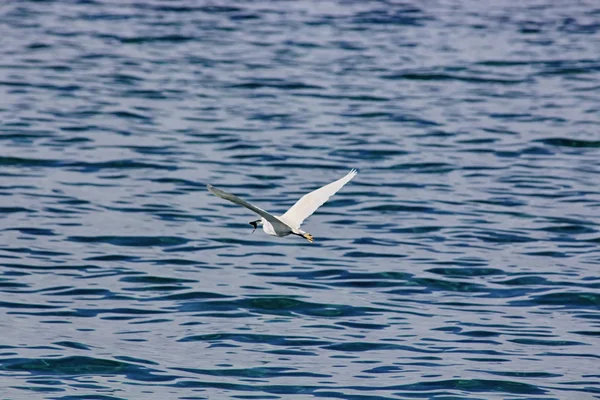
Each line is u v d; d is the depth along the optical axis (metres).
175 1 49.06
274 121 31.59
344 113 32.69
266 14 46.84
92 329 17.62
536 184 26.50
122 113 31.78
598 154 29.20
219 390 15.55
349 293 19.52
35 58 37.81
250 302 18.95
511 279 20.36
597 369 16.58
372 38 42.81
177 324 17.95
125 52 39.38
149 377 15.94
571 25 46.12
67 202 24.20
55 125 30.27
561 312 18.88
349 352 16.98
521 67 38.91
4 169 26.39
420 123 31.81
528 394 15.65
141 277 19.98
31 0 47.75
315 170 27.20
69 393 15.34
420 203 24.92
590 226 23.48
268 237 22.56
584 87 36.44
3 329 17.44
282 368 16.34
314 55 39.84
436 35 43.62
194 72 36.94
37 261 20.59
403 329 17.95
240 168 27.19
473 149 29.38
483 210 24.52
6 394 15.26
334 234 22.83
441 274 20.55
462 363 16.62
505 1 51.41
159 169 26.89
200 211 24.03
